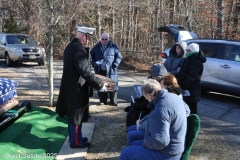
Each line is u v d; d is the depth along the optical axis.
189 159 4.04
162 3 17.05
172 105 2.69
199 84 4.66
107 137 4.66
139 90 4.82
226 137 4.93
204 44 7.78
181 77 4.56
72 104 3.80
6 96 4.70
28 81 9.20
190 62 4.56
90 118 5.56
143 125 3.57
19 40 13.58
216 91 7.51
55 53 17.02
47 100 6.62
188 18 14.23
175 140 2.74
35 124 4.70
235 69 7.03
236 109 6.84
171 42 14.77
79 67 3.62
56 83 9.12
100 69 6.05
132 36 20.98
